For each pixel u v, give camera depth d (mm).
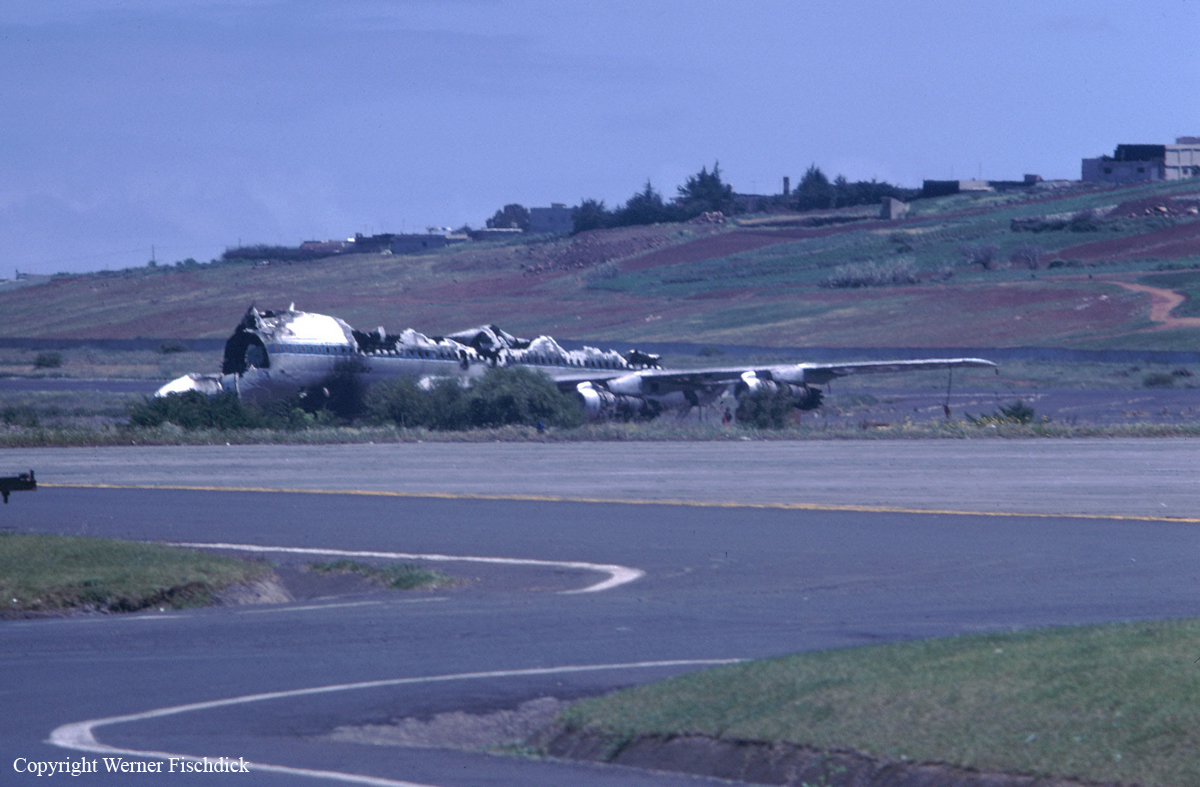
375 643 47562
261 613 55438
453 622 52125
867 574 64562
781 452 143875
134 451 148000
